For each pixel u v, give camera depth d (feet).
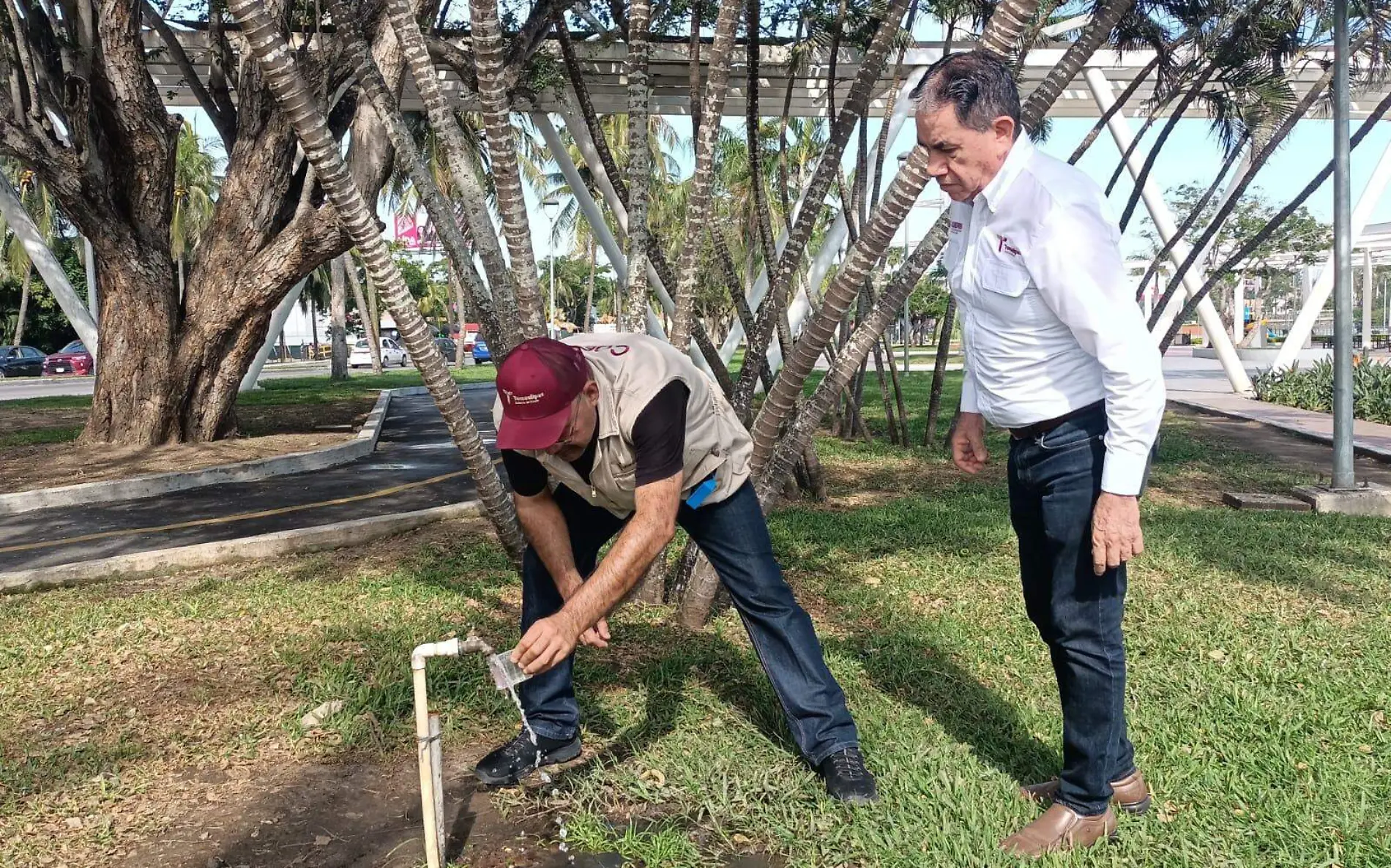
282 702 12.80
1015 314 8.28
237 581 19.16
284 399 69.36
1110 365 7.79
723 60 14.75
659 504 8.59
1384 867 8.71
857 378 41.47
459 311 139.74
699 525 10.09
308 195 36.52
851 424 43.16
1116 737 8.99
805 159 89.92
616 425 8.67
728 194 110.01
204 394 40.16
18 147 33.17
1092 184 8.07
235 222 37.42
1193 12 30.35
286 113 11.61
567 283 232.32
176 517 27.40
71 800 10.36
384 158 34.35
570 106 45.91
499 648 14.46
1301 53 33.40
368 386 86.43
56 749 11.48
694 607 15.40
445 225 16.06
